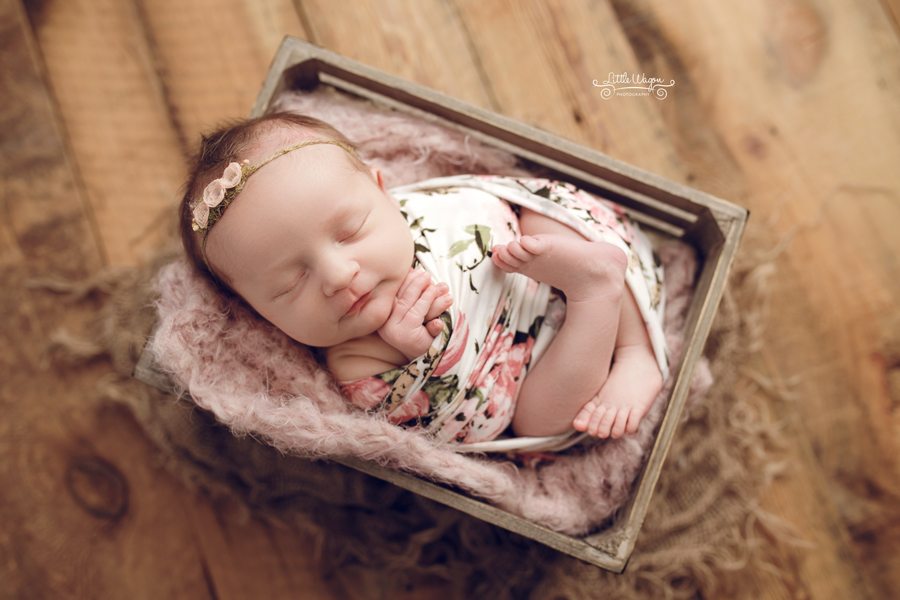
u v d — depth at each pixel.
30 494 1.38
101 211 1.41
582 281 1.05
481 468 1.06
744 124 1.42
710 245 1.19
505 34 1.43
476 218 1.11
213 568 1.37
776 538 1.36
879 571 1.35
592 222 1.12
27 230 1.41
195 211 0.99
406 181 1.26
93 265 1.40
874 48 1.42
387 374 1.05
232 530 1.38
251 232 0.97
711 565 1.35
